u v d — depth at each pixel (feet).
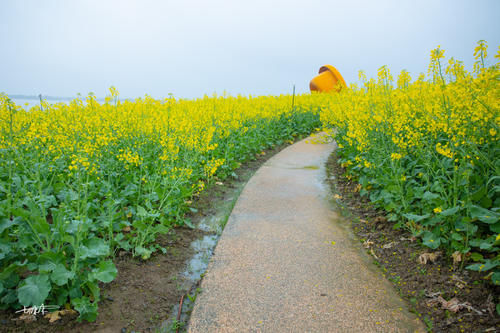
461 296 7.80
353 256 10.32
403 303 7.97
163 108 19.17
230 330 7.01
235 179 19.58
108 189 11.32
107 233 10.53
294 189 17.33
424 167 12.41
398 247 10.58
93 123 14.21
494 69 10.28
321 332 6.95
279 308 7.73
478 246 9.01
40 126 12.48
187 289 8.69
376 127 15.33
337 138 24.54
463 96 10.69
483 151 11.19
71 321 6.97
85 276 7.52
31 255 7.38
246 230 12.14
